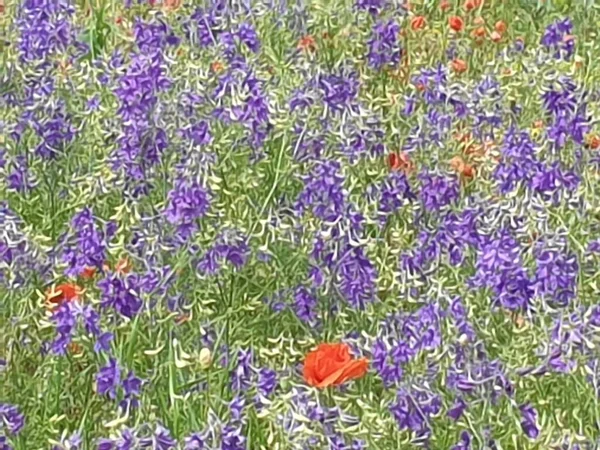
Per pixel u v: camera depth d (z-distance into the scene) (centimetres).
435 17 382
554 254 227
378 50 345
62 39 340
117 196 272
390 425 206
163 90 292
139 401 214
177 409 211
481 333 223
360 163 283
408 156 293
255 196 273
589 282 236
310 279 240
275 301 240
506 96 312
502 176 269
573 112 296
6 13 355
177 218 245
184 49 333
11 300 238
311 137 283
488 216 251
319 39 355
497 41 363
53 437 217
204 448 194
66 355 228
